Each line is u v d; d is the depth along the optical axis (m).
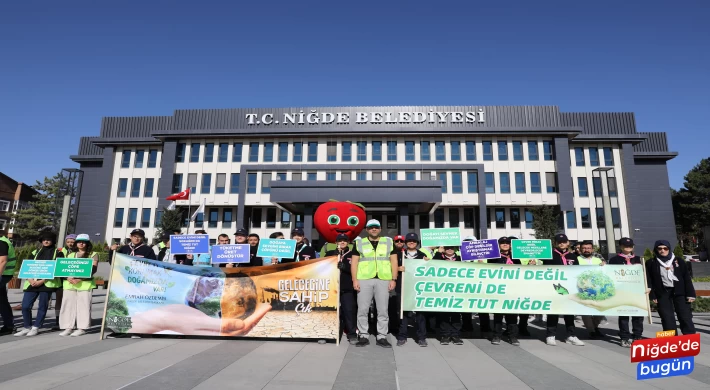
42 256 7.68
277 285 6.81
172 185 37.97
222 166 38.34
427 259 6.88
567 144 37.00
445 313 6.75
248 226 37.75
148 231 39.12
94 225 42.25
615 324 9.24
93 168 44.03
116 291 6.95
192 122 40.31
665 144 43.00
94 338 6.86
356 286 6.48
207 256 9.32
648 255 27.45
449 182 36.81
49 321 9.01
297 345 6.35
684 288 6.54
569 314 6.69
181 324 6.80
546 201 36.53
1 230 7.36
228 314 6.79
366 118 39.31
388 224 36.47
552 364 5.34
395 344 6.71
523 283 6.78
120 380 4.38
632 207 37.28
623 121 41.53
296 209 32.84
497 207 37.47
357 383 4.38
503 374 4.81
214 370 4.82
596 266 6.85
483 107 39.09
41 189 47.56
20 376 4.51
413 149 37.91
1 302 7.24
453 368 5.07
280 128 37.94
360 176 37.09
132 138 40.09
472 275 6.79
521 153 37.50
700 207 47.03
